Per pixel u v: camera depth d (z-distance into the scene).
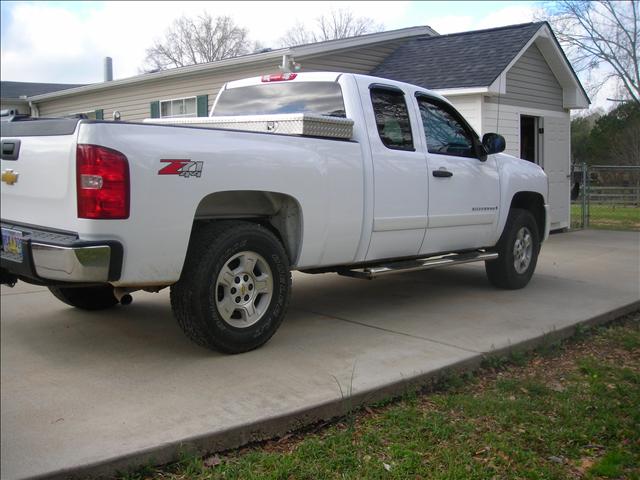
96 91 17.97
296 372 4.18
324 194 4.86
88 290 5.66
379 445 3.38
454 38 13.30
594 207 18.02
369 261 5.45
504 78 11.06
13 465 2.93
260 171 4.41
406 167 5.53
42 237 3.96
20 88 28.09
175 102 15.23
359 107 5.29
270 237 4.59
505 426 3.65
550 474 3.13
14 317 5.64
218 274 4.31
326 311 5.97
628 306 6.37
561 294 6.86
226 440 3.30
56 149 3.94
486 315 5.85
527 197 7.45
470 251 6.74
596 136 25.58
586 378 4.50
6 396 3.80
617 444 3.48
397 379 4.03
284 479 3.03
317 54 12.14
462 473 3.09
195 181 4.07
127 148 3.79
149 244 3.91
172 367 4.29
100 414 3.52
